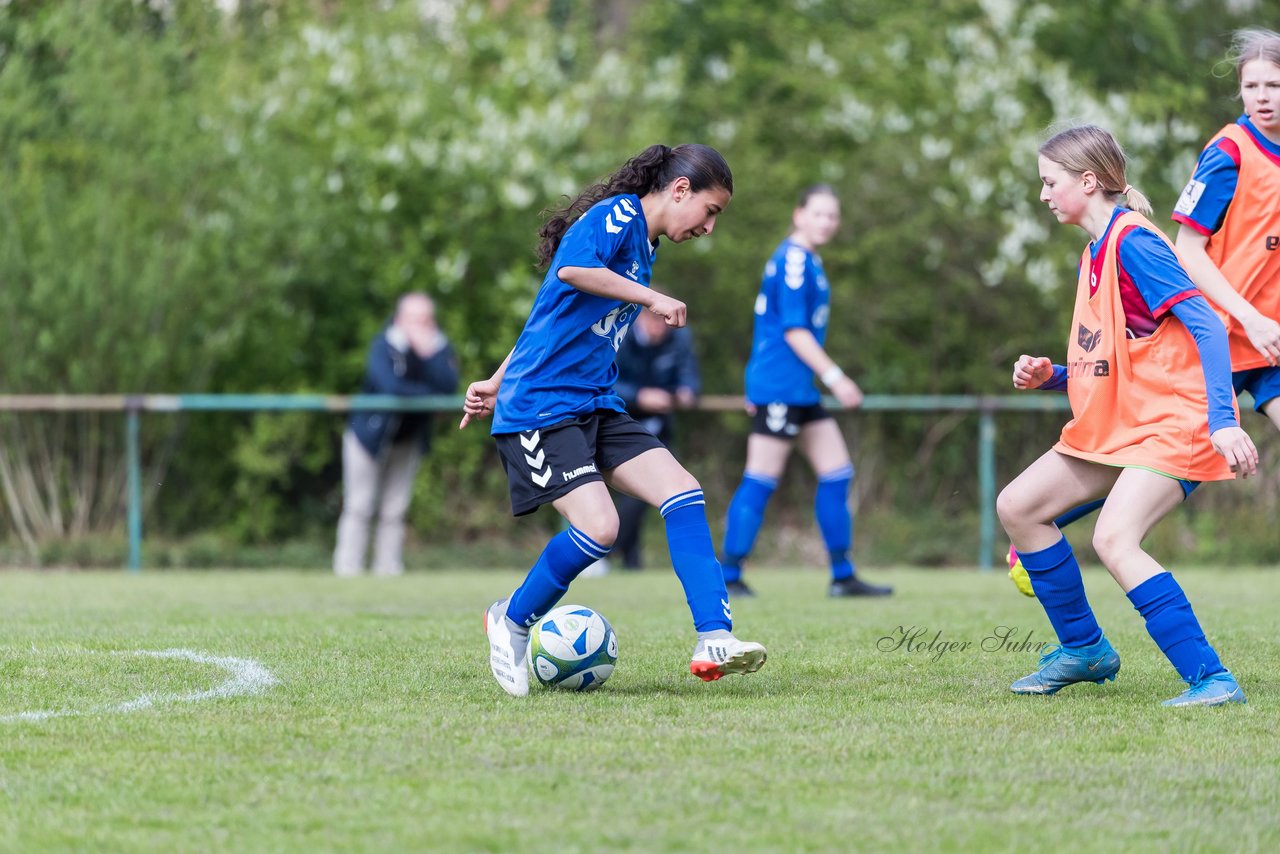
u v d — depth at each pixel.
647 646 19.12
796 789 10.70
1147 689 15.59
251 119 45.66
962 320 49.16
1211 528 42.84
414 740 12.33
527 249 46.69
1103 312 14.57
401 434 41.25
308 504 46.97
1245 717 13.59
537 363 14.99
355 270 46.72
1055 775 11.20
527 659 15.19
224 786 10.74
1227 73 18.61
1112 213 14.65
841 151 51.25
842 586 29.83
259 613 24.89
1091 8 54.41
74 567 41.62
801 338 29.05
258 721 13.21
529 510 15.09
